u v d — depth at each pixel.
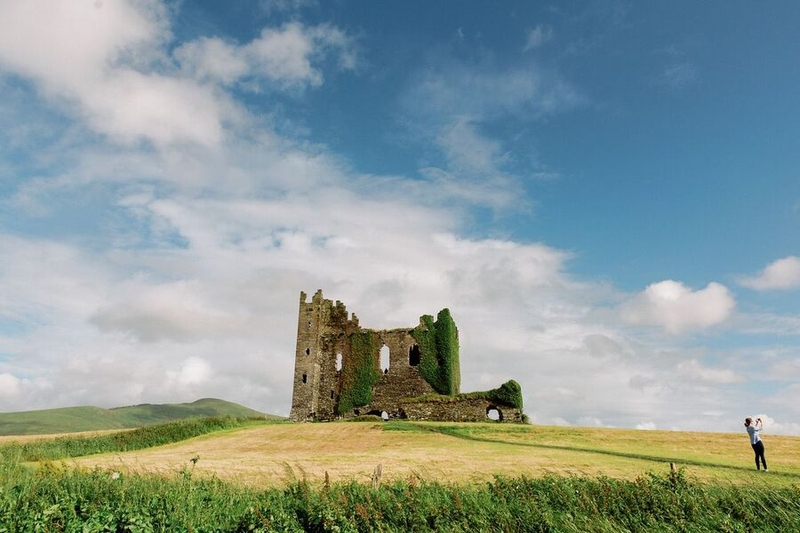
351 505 17.75
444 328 75.06
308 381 76.44
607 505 18.55
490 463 31.70
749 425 30.30
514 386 66.69
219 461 33.97
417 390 73.69
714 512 18.14
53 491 17.61
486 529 16.70
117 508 16.33
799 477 27.14
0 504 15.76
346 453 39.38
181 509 16.72
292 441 50.09
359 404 75.12
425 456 35.94
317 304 80.19
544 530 16.95
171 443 53.16
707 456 36.50
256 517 16.30
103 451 47.97
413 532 16.67
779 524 17.62
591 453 37.81
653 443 44.06
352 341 78.06
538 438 47.62
